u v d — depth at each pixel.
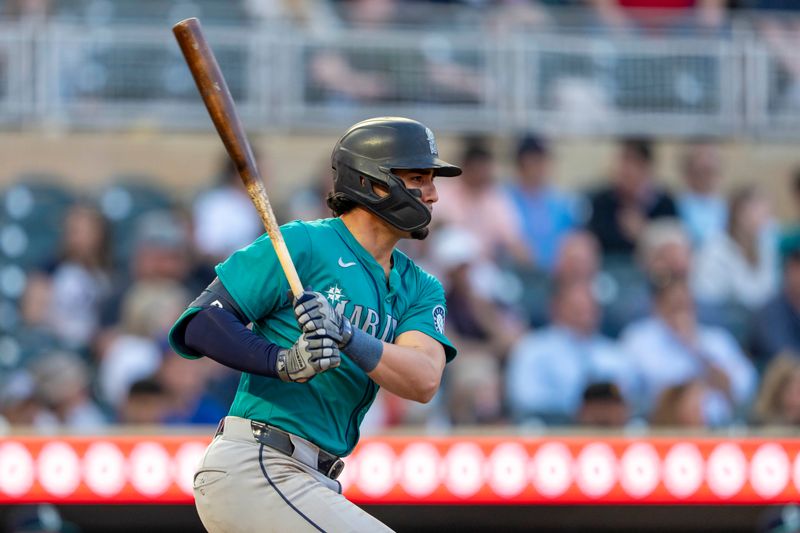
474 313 31.47
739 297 33.88
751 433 21.31
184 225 32.69
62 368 29.34
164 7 35.38
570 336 31.34
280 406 11.76
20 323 31.55
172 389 27.75
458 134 35.16
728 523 22.55
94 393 29.62
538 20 36.19
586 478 19.84
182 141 35.56
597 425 27.88
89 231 32.25
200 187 35.31
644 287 33.09
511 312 32.00
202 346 11.37
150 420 27.42
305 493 11.51
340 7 35.75
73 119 34.72
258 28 35.28
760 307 33.81
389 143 11.97
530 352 30.86
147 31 34.88
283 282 11.72
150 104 35.03
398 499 19.47
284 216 33.09
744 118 36.22
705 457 20.06
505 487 19.69
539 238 33.41
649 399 31.33
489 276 32.34
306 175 34.62
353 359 11.39
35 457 19.05
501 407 30.33
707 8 38.66
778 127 36.31
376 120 12.26
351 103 35.03
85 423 29.08
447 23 35.69
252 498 11.51
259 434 11.72
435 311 12.70
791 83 36.44
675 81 36.00
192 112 35.31
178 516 21.94
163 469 19.22
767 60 36.34
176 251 32.12
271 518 11.44
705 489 19.98
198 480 11.80
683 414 30.25
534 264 33.16
